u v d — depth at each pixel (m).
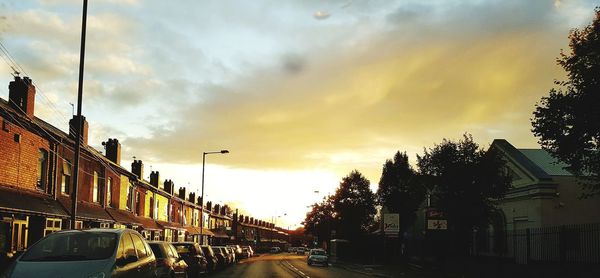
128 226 36.00
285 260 59.19
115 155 35.28
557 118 16.81
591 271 19.42
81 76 18.14
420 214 49.19
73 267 8.86
